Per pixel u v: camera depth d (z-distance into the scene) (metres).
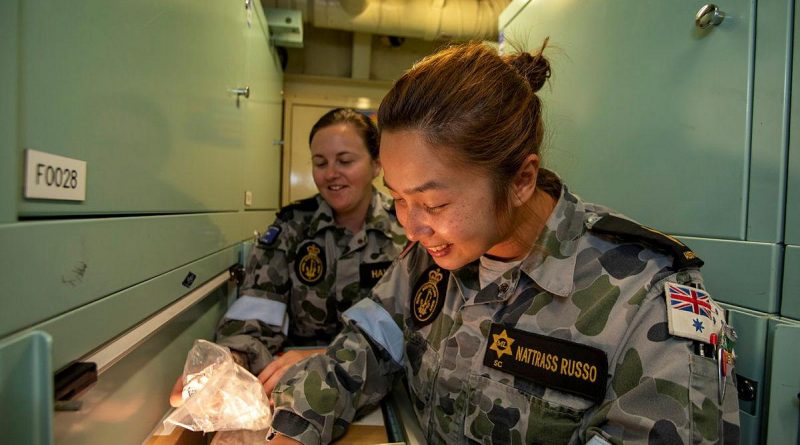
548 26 1.18
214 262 1.05
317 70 2.92
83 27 0.45
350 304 1.38
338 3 2.22
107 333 0.51
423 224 0.55
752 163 0.63
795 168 0.58
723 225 0.67
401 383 0.99
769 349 0.60
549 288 0.63
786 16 0.59
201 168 0.92
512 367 0.63
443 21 2.29
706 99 0.70
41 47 0.39
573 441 0.58
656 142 0.80
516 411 0.62
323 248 1.42
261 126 1.81
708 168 0.70
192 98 0.84
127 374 0.64
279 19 2.07
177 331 0.87
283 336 1.21
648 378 0.50
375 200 1.51
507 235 0.62
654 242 0.59
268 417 0.75
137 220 0.59
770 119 0.61
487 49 0.58
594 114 0.98
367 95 2.89
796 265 0.58
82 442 0.52
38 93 0.38
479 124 0.51
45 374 0.36
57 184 0.41
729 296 0.67
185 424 0.68
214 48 1.01
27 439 0.35
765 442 0.61
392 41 2.85
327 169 1.33
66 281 0.42
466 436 0.66
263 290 1.27
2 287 0.33
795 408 0.58
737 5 0.65
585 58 1.01
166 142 0.71
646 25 0.82
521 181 0.59
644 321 0.54
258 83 1.72
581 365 0.57
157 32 0.66
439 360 0.73
